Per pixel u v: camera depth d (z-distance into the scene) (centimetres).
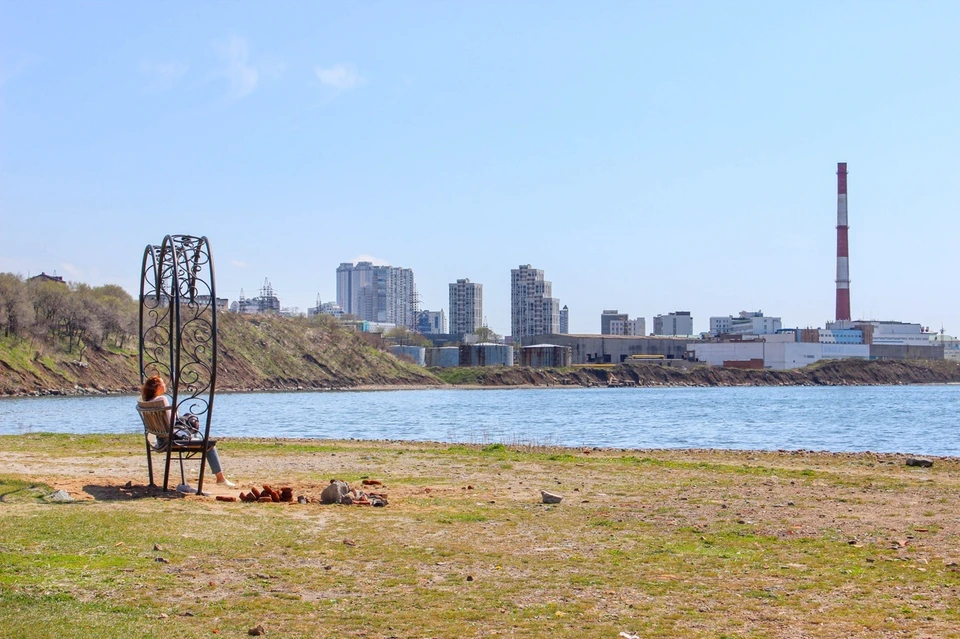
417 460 3036
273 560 1310
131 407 10375
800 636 988
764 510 1880
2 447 3403
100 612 1019
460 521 1683
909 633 998
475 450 3519
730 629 1012
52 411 9381
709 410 10969
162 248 1973
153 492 1928
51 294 16575
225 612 1045
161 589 1130
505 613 1066
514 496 2080
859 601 1131
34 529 1436
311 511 1752
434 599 1121
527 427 7519
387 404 13100
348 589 1161
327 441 4275
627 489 2247
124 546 1351
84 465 2658
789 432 6788
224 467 2731
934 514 1833
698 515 1800
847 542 1511
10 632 937
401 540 1484
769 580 1238
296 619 1027
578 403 13625
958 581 1234
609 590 1177
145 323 8994
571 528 1625
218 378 18938
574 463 2950
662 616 1060
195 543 1397
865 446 5441
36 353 15238
